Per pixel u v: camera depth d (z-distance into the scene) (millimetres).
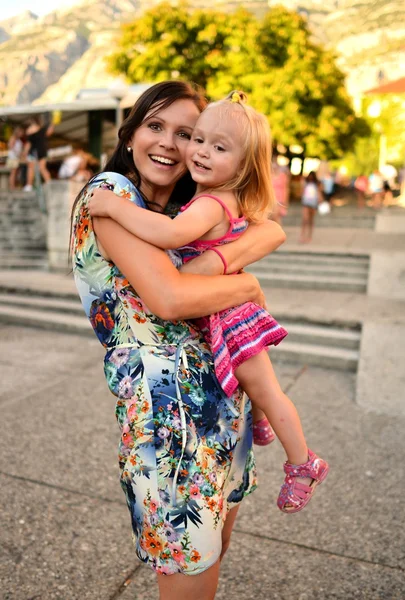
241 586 2152
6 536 2430
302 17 26219
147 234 1314
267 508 2746
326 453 3383
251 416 1622
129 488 1384
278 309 6395
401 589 2146
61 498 2787
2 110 16859
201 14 24750
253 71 25281
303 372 5188
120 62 25969
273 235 1593
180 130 1539
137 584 2154
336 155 27656
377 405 4211
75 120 18344
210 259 1454
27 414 3947
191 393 1376
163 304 1319
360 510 2734
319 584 2170
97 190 1386
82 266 1438
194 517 1329
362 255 8781
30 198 12414
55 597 2059
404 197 24656
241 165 1456
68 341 6258
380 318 6215
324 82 25969
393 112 42219
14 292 7785
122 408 1412
